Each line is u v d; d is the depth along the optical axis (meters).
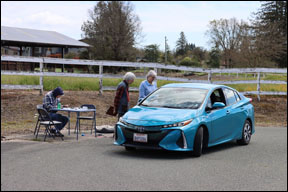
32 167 6.95
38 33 39.59
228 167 7.38
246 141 10.34
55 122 9.86
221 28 65.75
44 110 9.81
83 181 6.08
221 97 9.76
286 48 60.72
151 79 10.34
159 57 67.56
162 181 6.18
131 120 8.24
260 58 53.81
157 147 7.88
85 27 51.09
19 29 39.03
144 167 7.13
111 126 11.90
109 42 49.25
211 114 8.85
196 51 86.19
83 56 48.97
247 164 7.72
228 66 65.62
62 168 6.91
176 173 6.74
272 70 20.39
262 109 18.83
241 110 10.15
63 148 8.85
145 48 56.50
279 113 18.34
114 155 8.22
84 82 19.39
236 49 57.91
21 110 14.23
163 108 8.74
